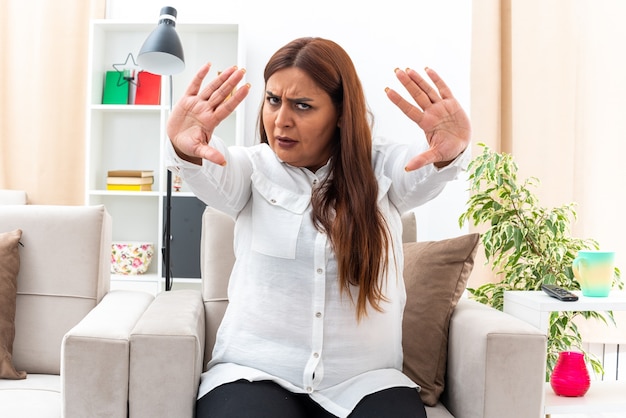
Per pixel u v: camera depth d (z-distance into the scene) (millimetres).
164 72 2396
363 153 1427
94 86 3389
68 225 1962
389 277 1462
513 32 3287
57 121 3555
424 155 1275
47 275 1939
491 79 3293
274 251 1407
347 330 1402
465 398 1531
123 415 1405
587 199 3229
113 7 3605
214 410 1309
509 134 3342
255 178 1479
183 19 3570
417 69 3529
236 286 1488
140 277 3275
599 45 3223
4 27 3564
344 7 3555
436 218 3453
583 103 3242
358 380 1402
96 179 3467
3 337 1822
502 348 1453
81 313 1931
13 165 3584
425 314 1711
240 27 3348
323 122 1409
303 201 1440
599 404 1735
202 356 1784
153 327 1443
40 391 1668
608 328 3160
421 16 3527
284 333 1408
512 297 1914
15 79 3578
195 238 3266
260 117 1605
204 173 1347
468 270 1753
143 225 3555
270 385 1377
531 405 1448
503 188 2420
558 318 2332
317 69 1384
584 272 1863
